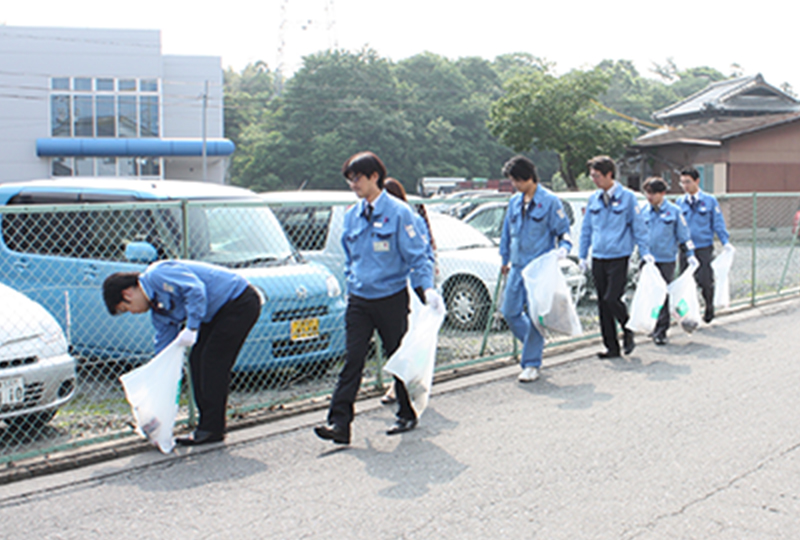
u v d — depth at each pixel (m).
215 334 4.75
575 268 8.74
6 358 4.70
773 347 7.38
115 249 6.45
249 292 4.83
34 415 5.00
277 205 5.50
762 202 22.00
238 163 81.00
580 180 46.66
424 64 83.81
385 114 72.19
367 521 3.60
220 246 6.52
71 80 39.31
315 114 74.44
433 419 5.28
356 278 4.82
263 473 4.31
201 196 6.77
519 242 6.30
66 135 39.56
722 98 40.59
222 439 4.90
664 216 7.86
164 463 4.52
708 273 8.55
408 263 4.82
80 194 6.76
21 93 38.84
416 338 4.89
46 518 3.76
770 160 26.30
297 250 7.02
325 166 70.00
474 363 6.86
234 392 6.09
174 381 4.58
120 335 6.31
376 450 4.66
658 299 7.07
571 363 6.97
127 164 39.97
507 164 6.27
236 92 120.62
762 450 4.46
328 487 4.06
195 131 44.69
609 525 3.49
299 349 6.21
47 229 6.80
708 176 27.31
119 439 4.87
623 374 6.45
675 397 5.65
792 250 10.96
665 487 3.93
